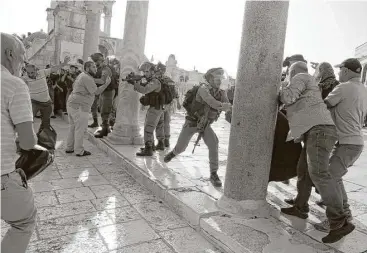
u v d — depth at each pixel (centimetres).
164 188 385
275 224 303
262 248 253
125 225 308
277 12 294
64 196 372
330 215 271
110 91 688
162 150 621
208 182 429
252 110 306
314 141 278
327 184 271
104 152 616
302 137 308
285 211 339
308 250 256
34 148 195
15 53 176
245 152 313
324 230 296
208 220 300
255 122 306
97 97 816
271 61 300
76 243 266
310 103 288
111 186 422
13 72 180
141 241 279
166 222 323
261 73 300
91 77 551
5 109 165
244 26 309
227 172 329
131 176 475
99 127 838
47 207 336
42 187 397
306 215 327
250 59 303
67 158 552
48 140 228
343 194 321
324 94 349
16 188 171
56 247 256
